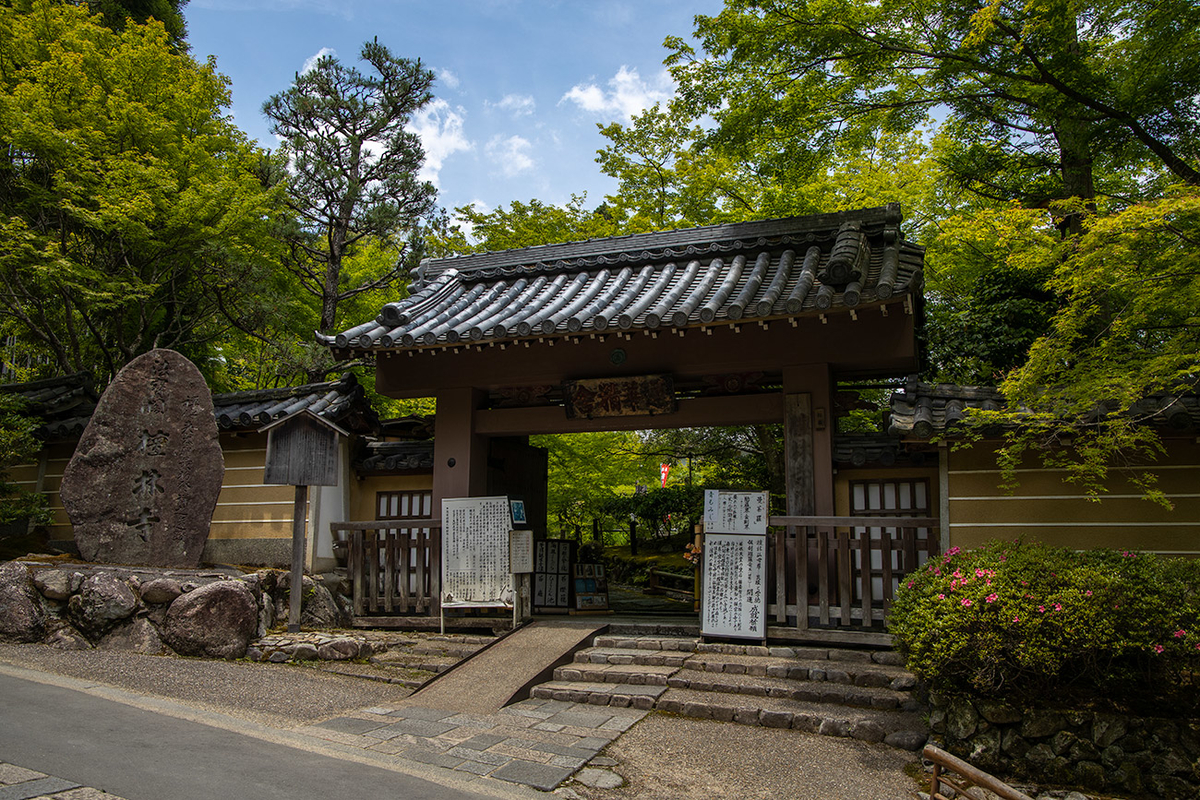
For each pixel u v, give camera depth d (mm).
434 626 9633
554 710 6984
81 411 11875
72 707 5891
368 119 18109
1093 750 5707
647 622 9523
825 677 7398
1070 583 5949
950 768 4898
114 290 12352
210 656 8234
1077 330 6895
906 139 13727
